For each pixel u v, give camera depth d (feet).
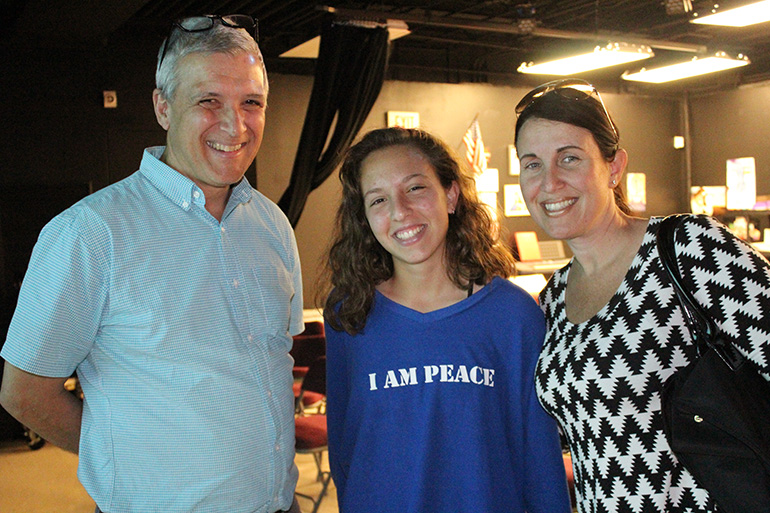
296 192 19.90
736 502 4.21
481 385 5.16
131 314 4.92
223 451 5.03
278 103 26.61
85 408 5.12
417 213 5.22
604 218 5.17
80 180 21.29
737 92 36.42
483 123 31.50
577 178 5.00
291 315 6.39
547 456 5.42
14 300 19.94
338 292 5.67
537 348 5.43
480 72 31.81
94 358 5.07
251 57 5.24
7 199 20.12
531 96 5.27
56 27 18.78
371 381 5.33
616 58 21.43
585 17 27.25
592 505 4.92
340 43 19.25
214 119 5.09
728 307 4.32
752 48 34.14
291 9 23.81
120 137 21.91
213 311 5.16
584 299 5.29
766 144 35.35
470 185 5.67
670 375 4.54
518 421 5.37
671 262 4.56
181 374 4.97
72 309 4.78
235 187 5.59
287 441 5.55
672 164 38.32
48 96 20.71
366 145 5.45
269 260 5.68
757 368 4.30
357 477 5.30
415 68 30.68
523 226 32.40
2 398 5.05
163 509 4.97
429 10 23.22
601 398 4.73
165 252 5.06
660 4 25.67
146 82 22.26
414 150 5.36
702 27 29.96
